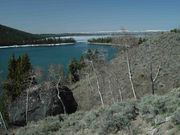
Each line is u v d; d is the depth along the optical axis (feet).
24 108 142.51
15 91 173.17
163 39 227.40
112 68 185.47
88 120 55.01
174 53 196.44
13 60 192.03
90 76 204.64
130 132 40.34
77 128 54.49
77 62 245.86
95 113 57.00
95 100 164.96
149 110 44.16
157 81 159.43
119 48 146.20
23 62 188.75
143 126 41.11
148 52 207.31
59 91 148.87
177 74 161.99
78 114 70.08
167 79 159.33
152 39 236.43
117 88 164.04
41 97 143.02
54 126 61.82
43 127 61.87
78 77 231.30
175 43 215.31
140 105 47.91
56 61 454.81
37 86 148.97
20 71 181.78
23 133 64.59
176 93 49.14
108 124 44.14
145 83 160.97
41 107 139.85
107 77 176.04
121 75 178.19
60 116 71.20
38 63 423.23
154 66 180.14
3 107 151.23
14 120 140.56
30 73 165.17
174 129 35.09
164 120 39.24
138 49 221.46
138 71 178.40
